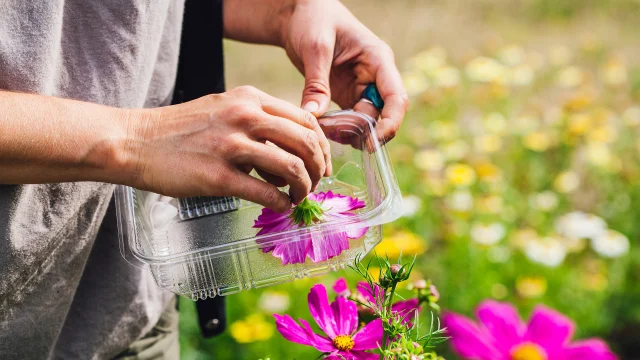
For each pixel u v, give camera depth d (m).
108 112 0.79
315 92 1.10
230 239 0.89
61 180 0.79
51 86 0.87
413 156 3.15
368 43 1.15
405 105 1.11
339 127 1.02
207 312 1.24
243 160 0.78
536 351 0.92
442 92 3.58
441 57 3.71
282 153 0.78
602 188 2.97
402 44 4.76
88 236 0.98
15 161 0.75
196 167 0.78
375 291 0.84
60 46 0.88
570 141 3.01
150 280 1.11
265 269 0.84
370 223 0.83
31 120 0.74
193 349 2.11
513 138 3.27
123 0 0.91
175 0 1.08
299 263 0.83
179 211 0.96
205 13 1.18
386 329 0.78
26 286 0.92
